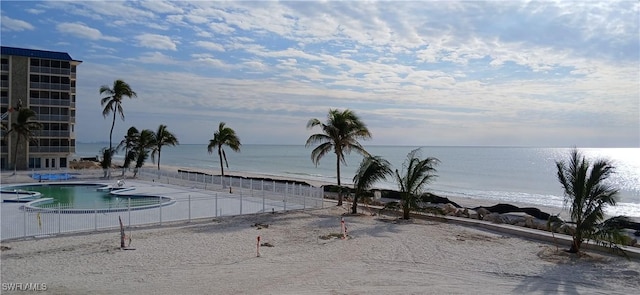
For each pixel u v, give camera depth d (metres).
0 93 60.56
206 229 22.81
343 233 22.16
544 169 100.81
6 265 15.82
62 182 45.72
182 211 27.78
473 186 64.69
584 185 18.36
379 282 14.51
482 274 15.63
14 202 31.62
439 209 27.52
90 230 21.48
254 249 18.80
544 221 28.17
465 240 21.19
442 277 15.20
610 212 40.25
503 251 19.03
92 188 42.69
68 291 13.03
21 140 61.19
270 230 22.91
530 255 18.34
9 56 60.53
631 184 70.81
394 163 115.12
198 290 13.42
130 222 23.31
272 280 14.56
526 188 62.00
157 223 23.62
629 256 17.92
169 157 183.00
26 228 21.36
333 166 117.69
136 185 45.16
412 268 16.31
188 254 17.77
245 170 99.00
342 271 15.76
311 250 18.86
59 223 21.02
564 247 19.80
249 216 26.81
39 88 62.53
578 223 18.41
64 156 64.81
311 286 13.96
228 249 18.70
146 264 16.28
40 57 62.56
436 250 19.09
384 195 37.47
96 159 90.19
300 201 32.38
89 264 16.14
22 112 54.47
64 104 64.44
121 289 13.36
